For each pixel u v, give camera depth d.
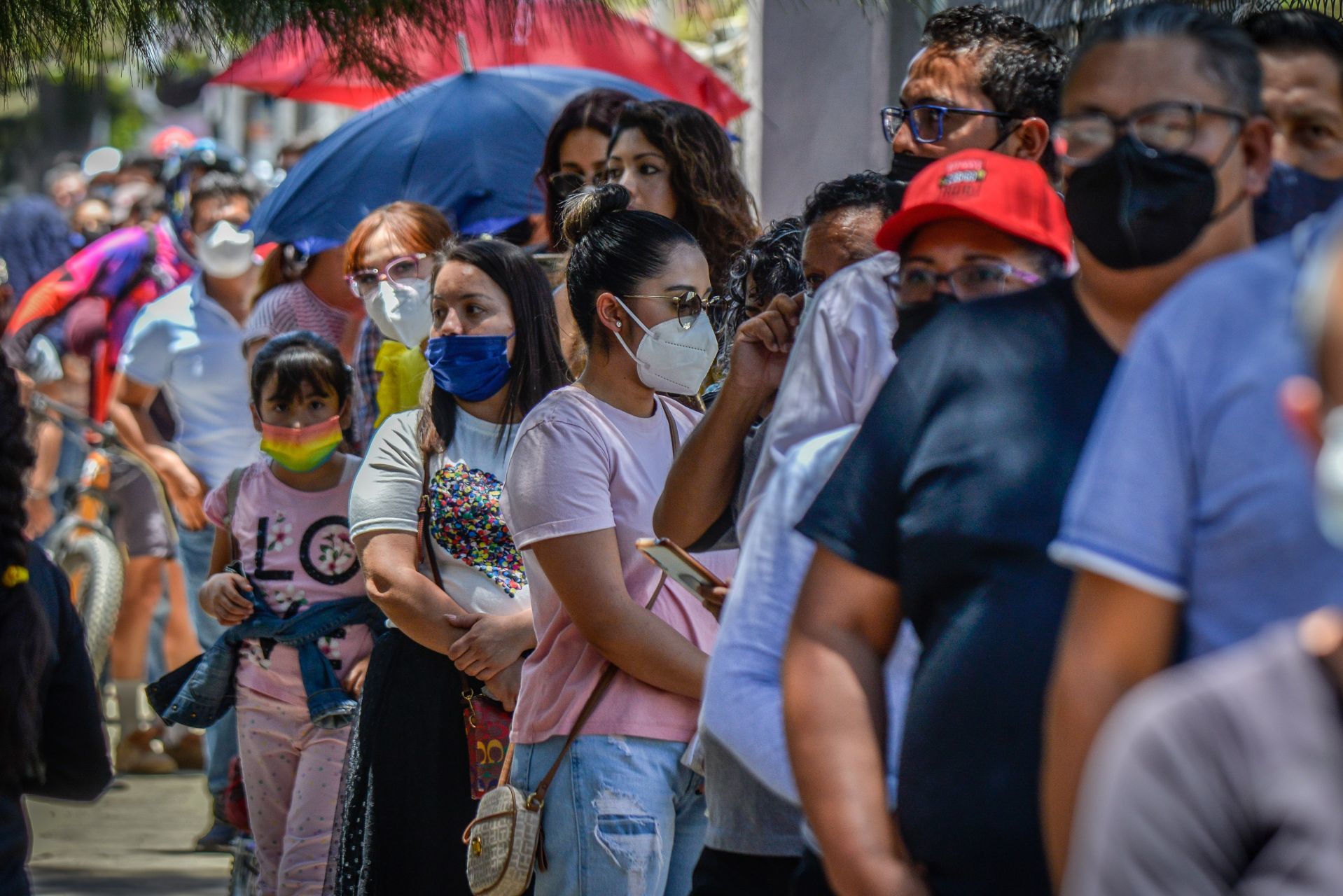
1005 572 6.95
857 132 23.02
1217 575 5.60
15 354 29.73
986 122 11.30
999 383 7.20
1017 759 6.86
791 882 8.69
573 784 11.98
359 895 13.87
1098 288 7.32
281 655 15.94
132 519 27.28
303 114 72.25
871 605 7.45
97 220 35.62
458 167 21.33
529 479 12.29
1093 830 4.70
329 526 16.30
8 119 67.38
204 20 13.44
